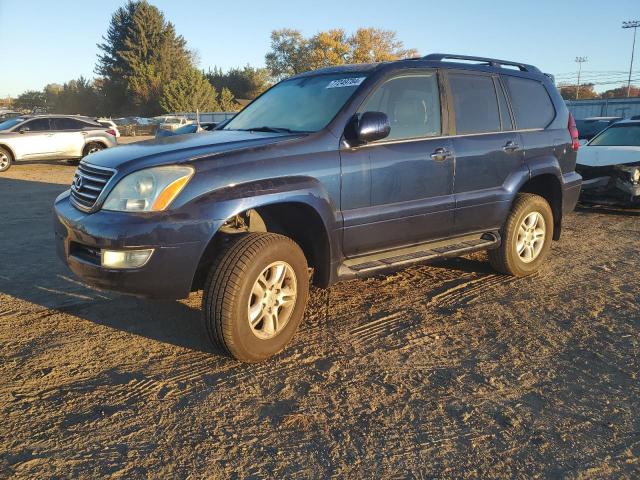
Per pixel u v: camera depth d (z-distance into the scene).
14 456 2.56
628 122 9.61
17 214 8.64
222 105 74.00
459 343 3.81
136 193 3.18
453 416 2.92
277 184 3.40
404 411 2.96
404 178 4.06
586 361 3.55
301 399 3.08
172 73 78.00
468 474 2.46
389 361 3.54
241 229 3.67
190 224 3.14
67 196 3.80
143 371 3.40
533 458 2.58
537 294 4.81
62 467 2.49
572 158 5.57
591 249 6.45
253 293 3.38
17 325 4.09
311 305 4.53
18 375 3.34
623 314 4.34
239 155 3.38
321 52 70.62
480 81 4.82
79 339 3.85
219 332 3.28
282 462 2.54
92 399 3.08
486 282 5.13
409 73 4.30
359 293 4.82
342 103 3.98
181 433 2.76
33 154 16.06
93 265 3.24
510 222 5.00
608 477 2.45
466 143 4.50
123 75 77.56
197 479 2.42
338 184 3.71
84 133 16.92
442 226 4.42
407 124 4.21
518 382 3.28
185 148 3.47
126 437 2.72
